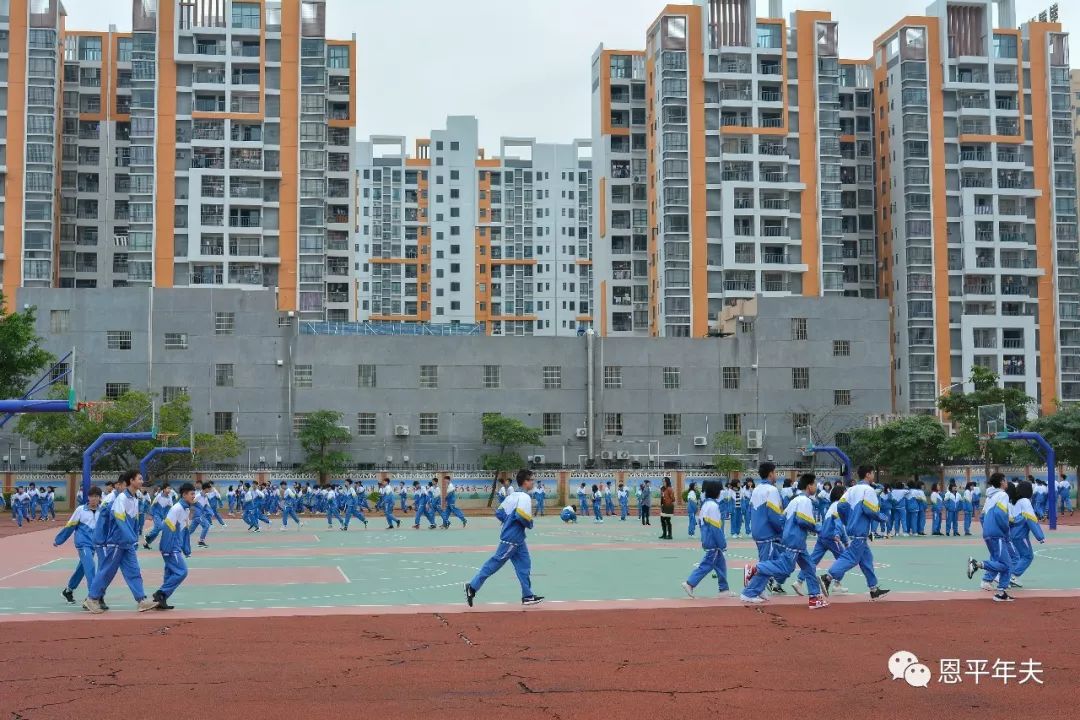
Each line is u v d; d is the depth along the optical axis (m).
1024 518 21.16
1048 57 111.69
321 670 13.78
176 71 99.25
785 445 81.31
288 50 101.00
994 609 19.53
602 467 79.81
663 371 81.12
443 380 79.12
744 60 108.56
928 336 107.06
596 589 23.06
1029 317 107.31
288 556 33.59
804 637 16.23
